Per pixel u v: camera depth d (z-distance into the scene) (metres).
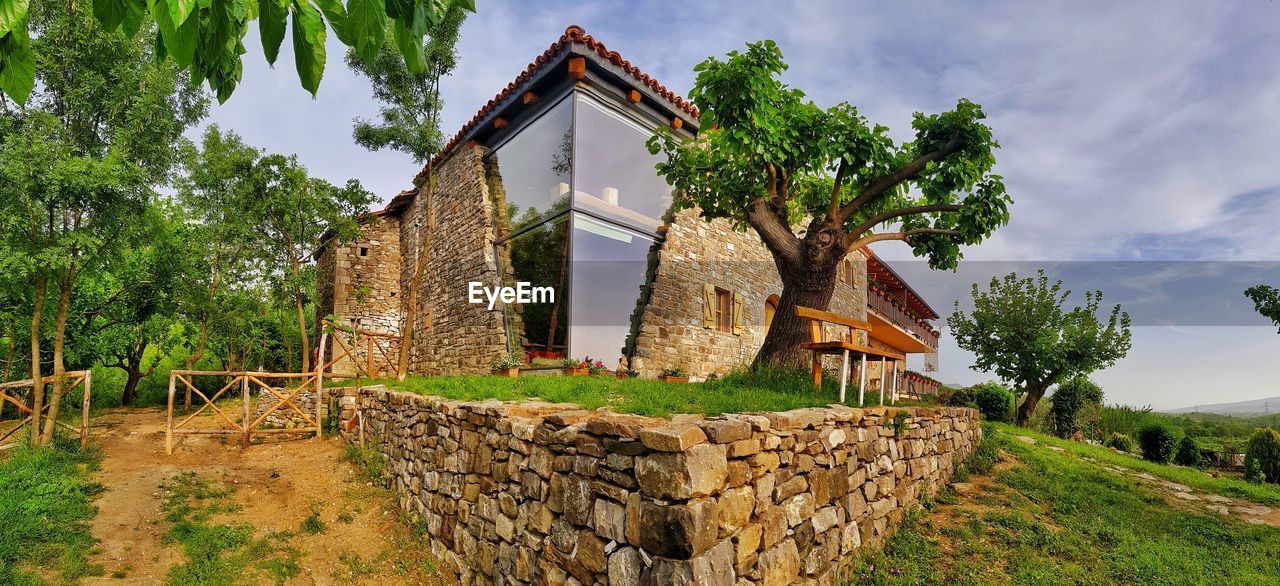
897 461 6.14
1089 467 8.74
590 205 10.71
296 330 21.55
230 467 8.20
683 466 3.27
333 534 6.32
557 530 4.11
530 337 11.49
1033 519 6.27
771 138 7.42
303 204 12.84
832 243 8.25
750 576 3.66
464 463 5.57
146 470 7.70
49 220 8.16
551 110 11.05
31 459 7.34
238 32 1.74
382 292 16.83
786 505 4.18
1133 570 5.14
